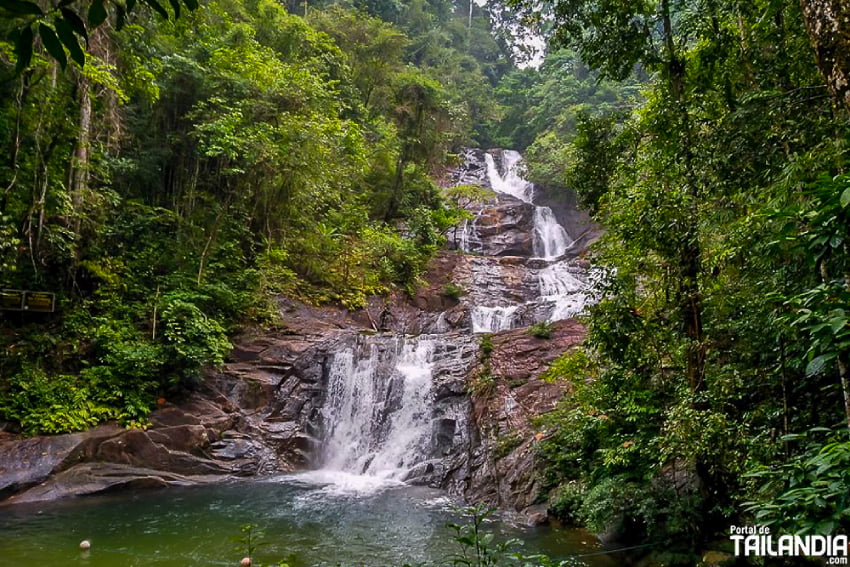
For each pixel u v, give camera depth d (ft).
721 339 20.12
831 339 9.50
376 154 66.80
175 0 7.13
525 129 116.67
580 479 26.13
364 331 48.32
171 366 38.40
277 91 47.55
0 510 26.63
